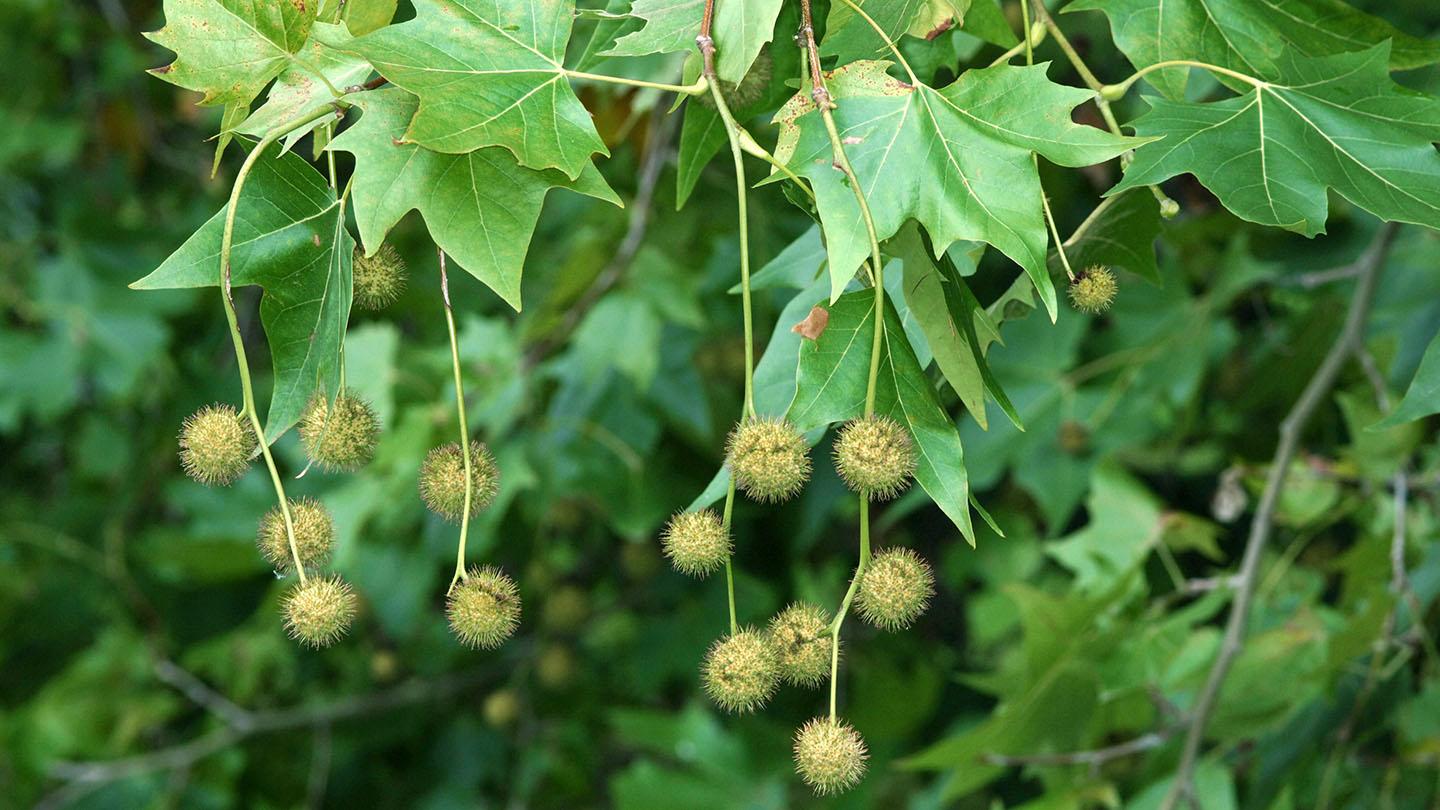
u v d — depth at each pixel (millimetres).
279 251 1909
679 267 4777
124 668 6664
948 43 2168
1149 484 5156
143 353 6676
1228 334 4707
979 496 5367
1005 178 1831
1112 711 3854
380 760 6824
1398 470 3959
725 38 1971
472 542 5012
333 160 1987
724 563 1932
